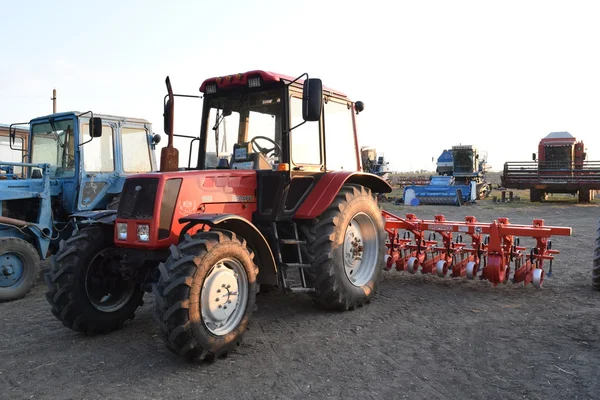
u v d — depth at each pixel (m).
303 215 4.91
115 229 4.40
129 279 4.83
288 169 4.88
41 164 7.41
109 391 3.41
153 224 4.11
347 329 4.68
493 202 24.23
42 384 3.56
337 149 5.86
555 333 4.43
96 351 4.26
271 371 3.71
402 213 18.14
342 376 3.59
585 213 17.61
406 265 6.63
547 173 23.05
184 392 3.38
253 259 4.56
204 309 3.82
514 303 5.48
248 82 5.08
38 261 6.71
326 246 4.99
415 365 3.78
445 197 22.08
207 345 3.77
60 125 8.22
